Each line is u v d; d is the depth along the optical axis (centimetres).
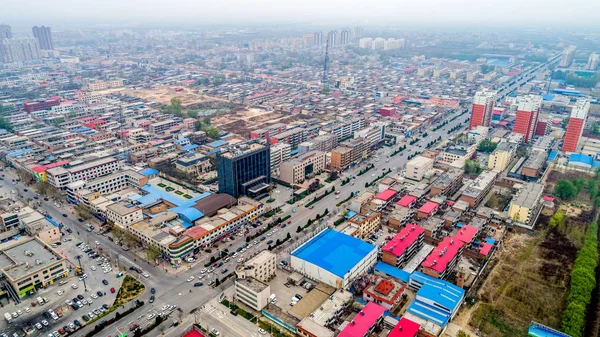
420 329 19375
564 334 19188
